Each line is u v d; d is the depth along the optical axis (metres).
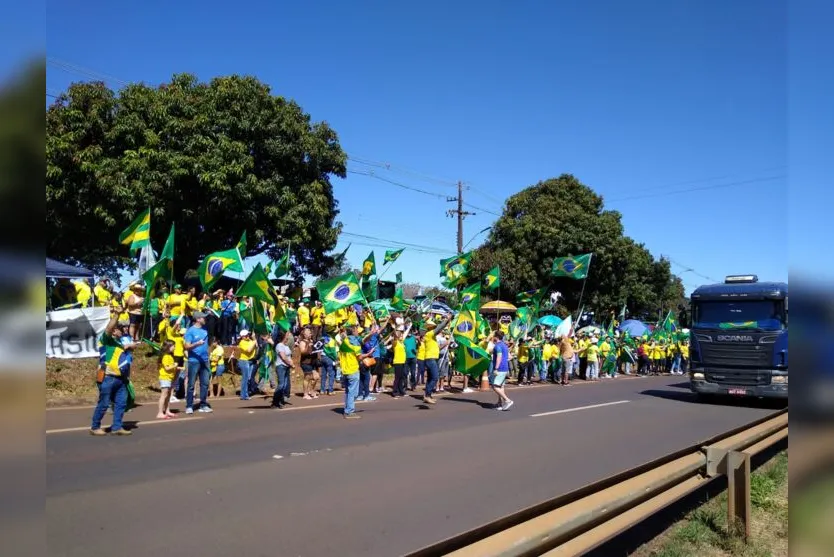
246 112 20.84
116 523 5.61
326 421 11.68
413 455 8.93
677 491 5.55
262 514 6.04
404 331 17.56
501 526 3.55
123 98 19.80
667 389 21.56
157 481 7.00
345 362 12.37
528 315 23.72
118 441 9.05
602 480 4.46
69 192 19.00
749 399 17.78
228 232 22.09
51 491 6.47
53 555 4.85
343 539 5.44
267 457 8.41
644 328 33.00
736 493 6.38
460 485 7.35
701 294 16.78
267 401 14.38
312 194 22.00
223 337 17.69
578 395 18.39
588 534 4.20
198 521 5.76
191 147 19.56
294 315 18.83
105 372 9.46
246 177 20.27
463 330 15.62
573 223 38.00
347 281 15.69
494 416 13.14
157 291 16.97
